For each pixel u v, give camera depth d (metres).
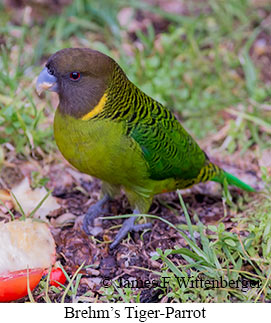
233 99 12.86
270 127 11.97
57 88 8.33
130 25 15.24
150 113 8.93
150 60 12.94
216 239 9.27
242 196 10.61
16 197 9.88
